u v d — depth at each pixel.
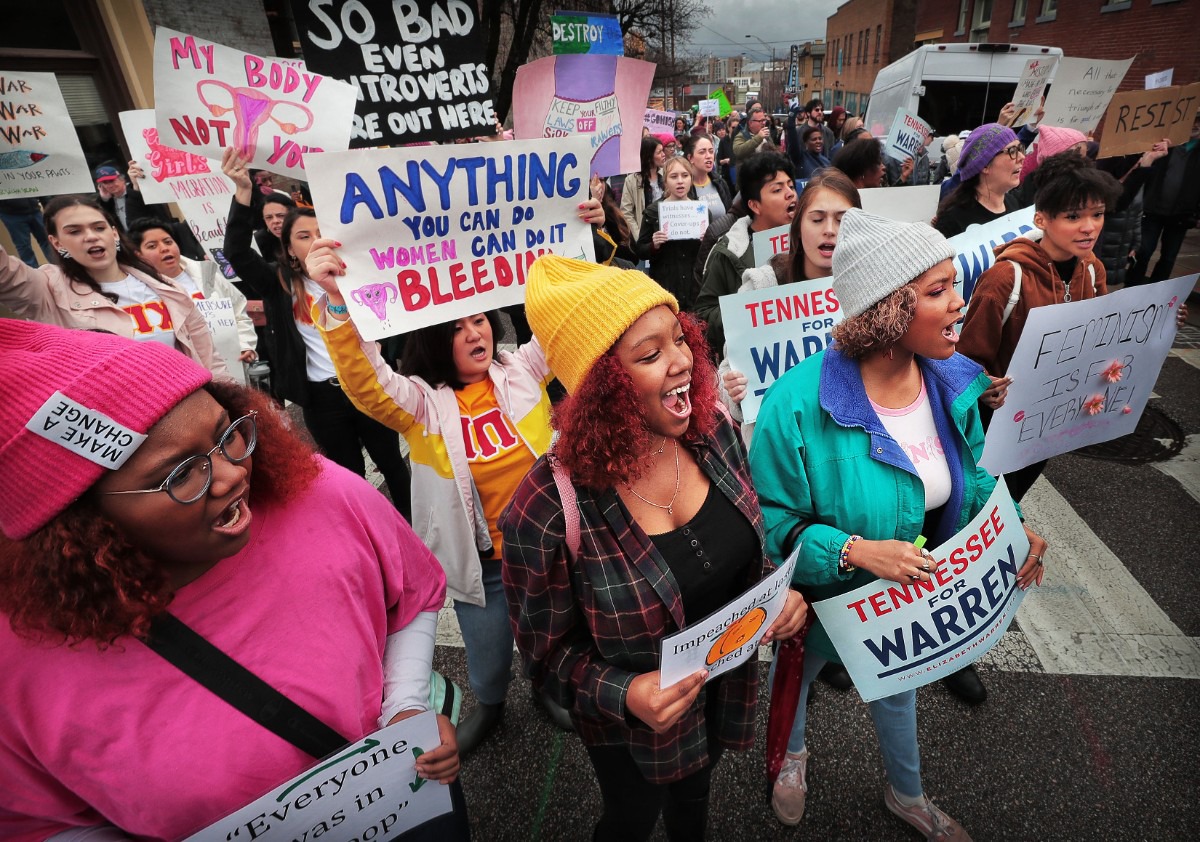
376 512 1.31
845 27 40.09
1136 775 2.17
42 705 0.95
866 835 2.06
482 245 2.26
